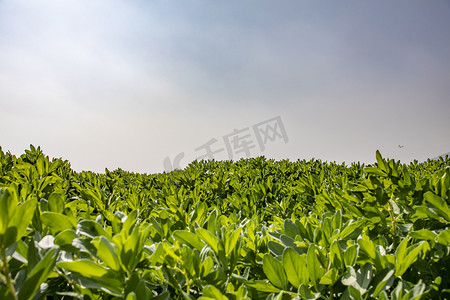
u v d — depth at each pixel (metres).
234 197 3.18
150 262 1.09
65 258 1.13
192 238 1.40
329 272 1.14
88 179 3.96
